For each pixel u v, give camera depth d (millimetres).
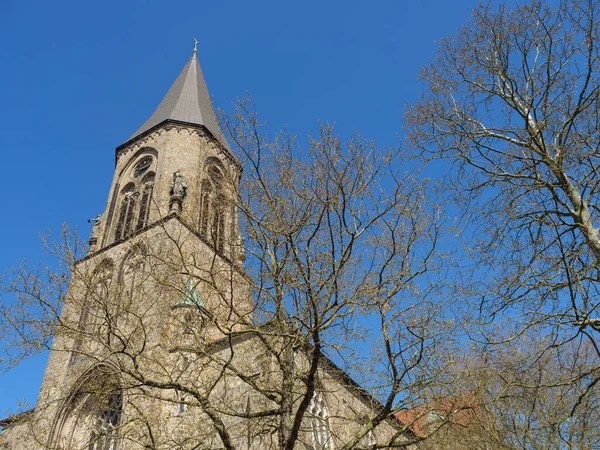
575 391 22625
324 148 19891
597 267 17047
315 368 17531
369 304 18109
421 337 17672
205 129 54188
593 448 23125
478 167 21469
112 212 50719
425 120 22656
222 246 25797
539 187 19156
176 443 20469
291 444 17047
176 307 23000
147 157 53375
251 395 28484
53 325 20047
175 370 21719
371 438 32344
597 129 19219
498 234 19641
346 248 18500
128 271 41938
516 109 20969
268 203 19469
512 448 22188
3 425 37500
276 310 18750
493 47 21812
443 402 19203
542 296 17969
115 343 35375
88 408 34125
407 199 19562
